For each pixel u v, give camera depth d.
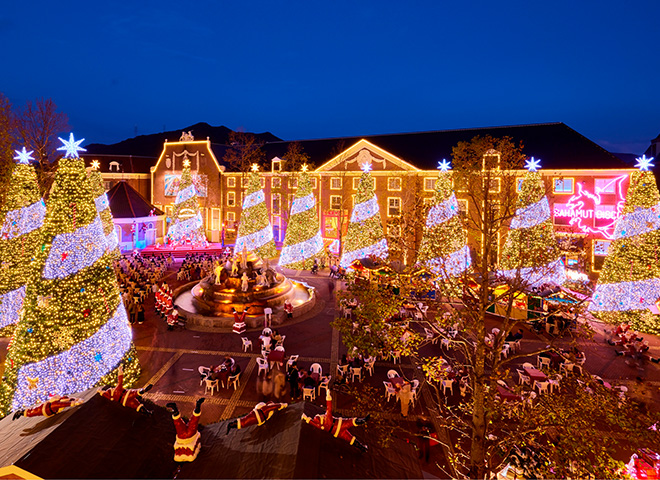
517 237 26.78
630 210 24.05
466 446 12.91
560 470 7.40
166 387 16.72
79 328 14.48
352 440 6.16
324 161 53.62
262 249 44.28
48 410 6.47
